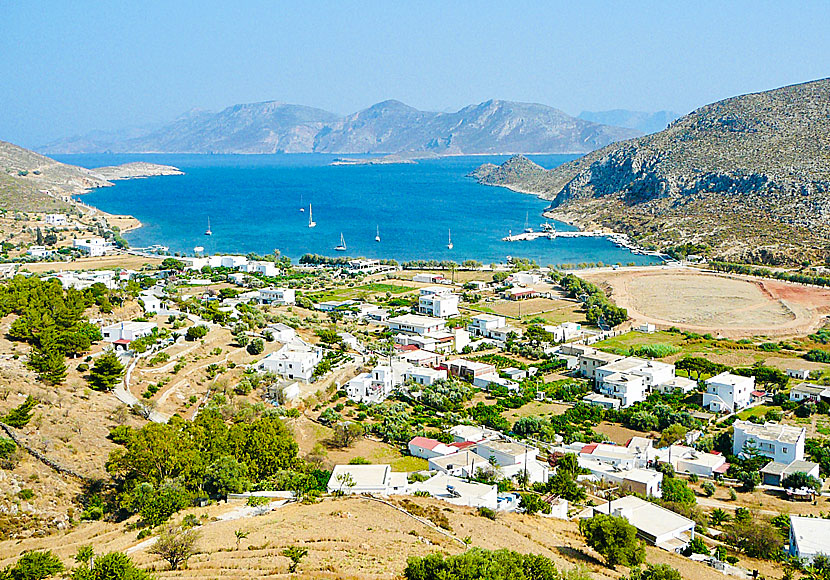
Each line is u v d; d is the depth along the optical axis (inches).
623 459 5792.3
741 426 6382.9
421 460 5802.2
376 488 4918.8
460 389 7559.1
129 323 7834.6
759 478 5718.5
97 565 3105.3
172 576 3326.8
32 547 3715.6
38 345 6594.5
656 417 6899.6
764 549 4471.0
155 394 6259.8
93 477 4473.4
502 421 6727.4
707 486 5595.5
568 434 6535.4
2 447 4338.1
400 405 7175.2
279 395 6722.4
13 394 5167.3
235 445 5054.1
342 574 3380.9
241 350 7780.5
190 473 4547.2
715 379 7500.0
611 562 4015.8
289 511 4330.7
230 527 3983.8
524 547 4005.9
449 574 3230.8
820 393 7372.1
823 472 5949.8
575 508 4968.0
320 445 5944.9
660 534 4532.5
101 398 5782.5
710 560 4274.1
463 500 4825.3
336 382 7490.2
